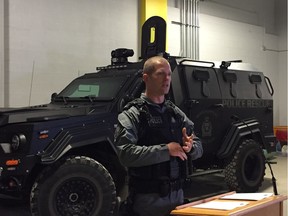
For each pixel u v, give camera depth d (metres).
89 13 7.64
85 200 3.83
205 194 5.40
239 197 2.13
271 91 6.38
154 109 2.13
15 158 3.64
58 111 4.00
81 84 5.11
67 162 3.75
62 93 5.25
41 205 3.63
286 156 9.66
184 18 9.68
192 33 9.85
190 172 2.21
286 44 13.02
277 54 13.15
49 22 7.01
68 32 7.30
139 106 2.11
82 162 3.80
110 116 4.16
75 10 7.41
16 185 3.65
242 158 5.28
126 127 2.04
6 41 6.50
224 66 5.53
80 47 7.48
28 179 3.86
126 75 4.67
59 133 3.80
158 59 2.14
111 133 4.09
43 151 3.67
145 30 5.38
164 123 2.12
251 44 11.94
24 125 3.73
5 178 3.66
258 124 5.71
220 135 5.24
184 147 2.04
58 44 7.14
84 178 3.80
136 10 8.52
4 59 6.51
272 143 6.03
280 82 13.13
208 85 5.13
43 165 3.79
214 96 5.16
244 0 11.88
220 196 2.22
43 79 6.92
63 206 3.74
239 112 5.55
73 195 3.78
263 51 12.45
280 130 10.09
